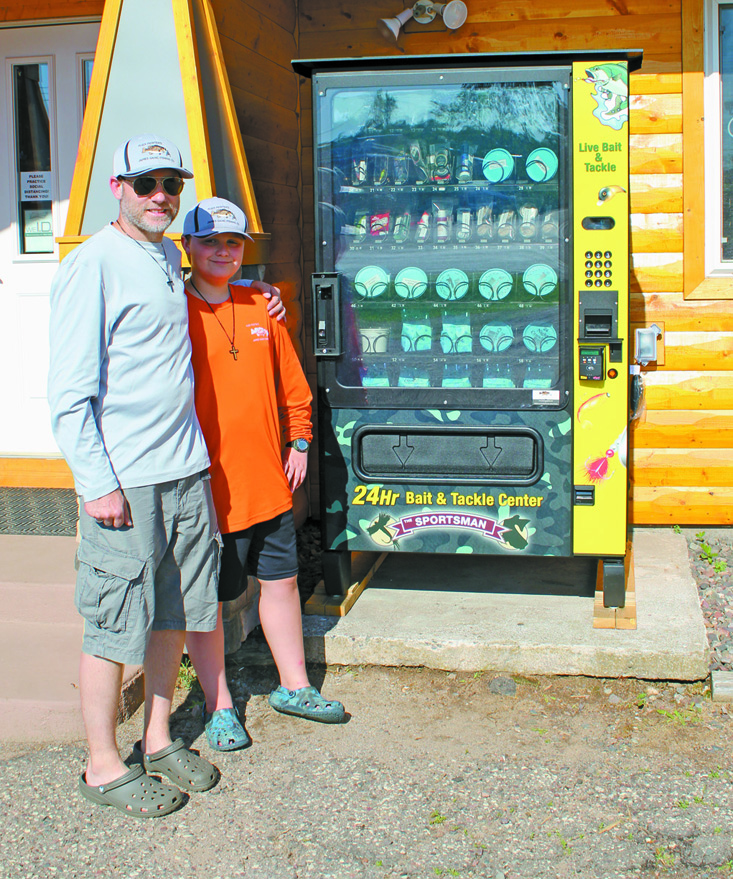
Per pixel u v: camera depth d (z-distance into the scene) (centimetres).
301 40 504
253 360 309
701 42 461
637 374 419
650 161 475
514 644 361
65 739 327
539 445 373
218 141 381
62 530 461
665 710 336
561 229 362
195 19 371
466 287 385
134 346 267
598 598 392
